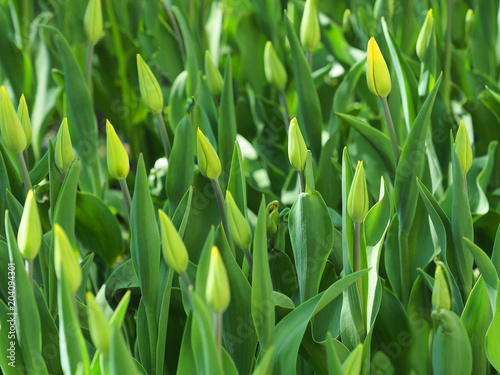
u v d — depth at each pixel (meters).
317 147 1.31
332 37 1.54
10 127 1.05
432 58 1.19
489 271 0.99
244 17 1.49
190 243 1.16
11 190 1.15
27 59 1.48
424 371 1.12
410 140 1.09
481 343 1.05
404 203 1.11
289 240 1.17
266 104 1.45
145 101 1.15
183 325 1.11
